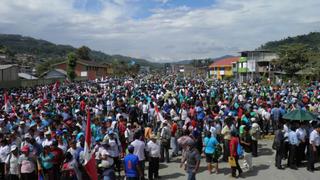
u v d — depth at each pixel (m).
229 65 98.06
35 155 11.26
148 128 15.24
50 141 11.96
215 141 13.58
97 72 109.69
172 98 26.33
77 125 14.33
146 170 14.37
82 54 134.12
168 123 16.00
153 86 45.22
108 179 10.16
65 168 10.70
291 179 12.72
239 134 14.45
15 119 16.22
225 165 14.78
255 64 75.00
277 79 58.69
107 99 27.03
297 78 58.53
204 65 157.62
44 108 19.95
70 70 78.75
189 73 154.25
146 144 12.88
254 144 15.98
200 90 35.34
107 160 10.36
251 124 16.81
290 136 13.95
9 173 11.39
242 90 35.78
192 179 10.71
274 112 19.66
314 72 54.38
